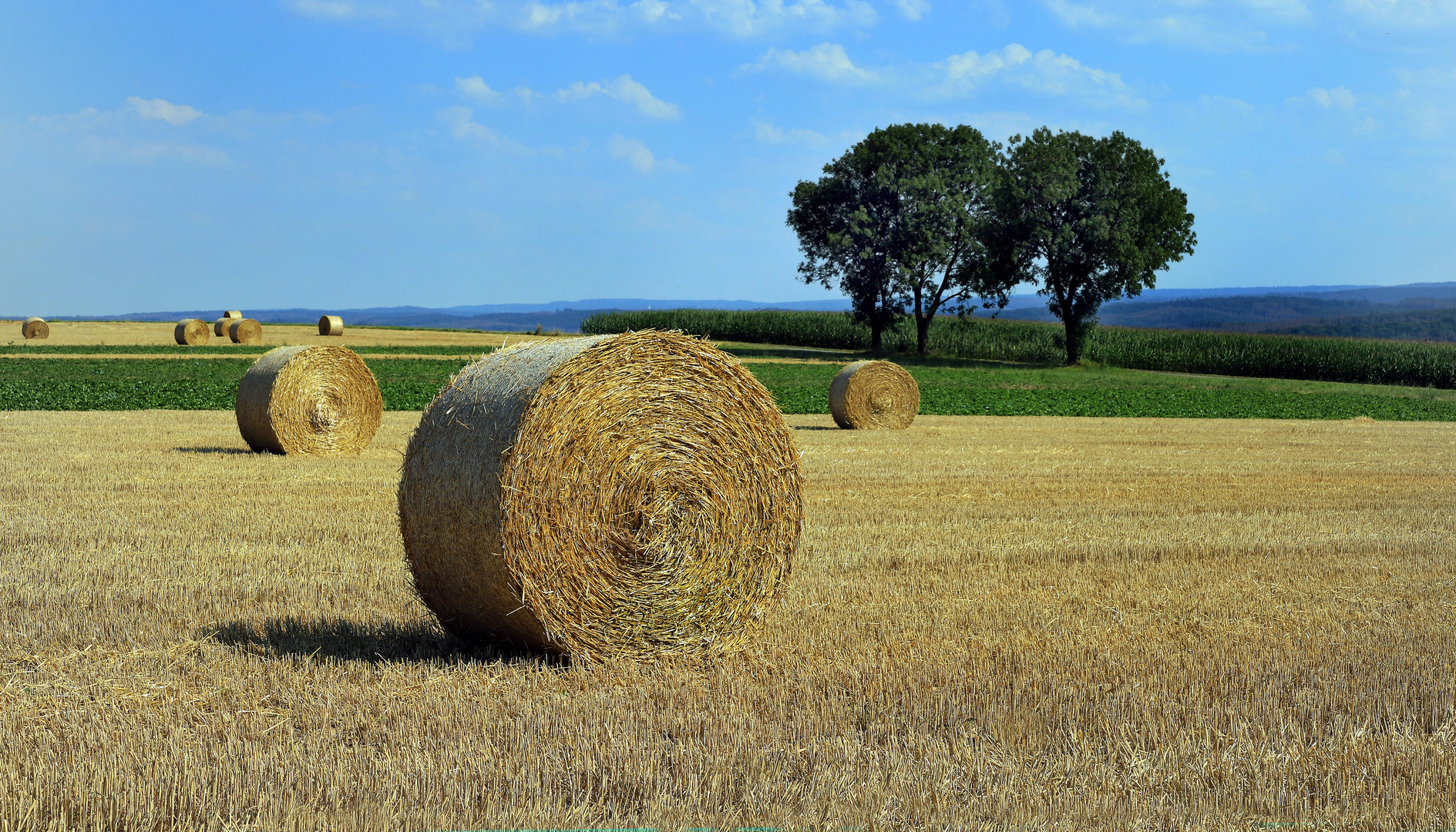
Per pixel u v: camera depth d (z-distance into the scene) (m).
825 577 9.36
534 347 7.39
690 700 5.91
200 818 4.39
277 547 10.10
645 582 7.02
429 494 7.10
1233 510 13.55
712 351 7.29
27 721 5.42
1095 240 59.97
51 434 19.72
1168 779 4.90
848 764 4.93
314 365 17.56
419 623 7.62
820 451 19.94
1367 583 9.43
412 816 4.37
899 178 67.25
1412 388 52.25
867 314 69.69
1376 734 5.57
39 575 8.80
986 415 30.64
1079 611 8.23
